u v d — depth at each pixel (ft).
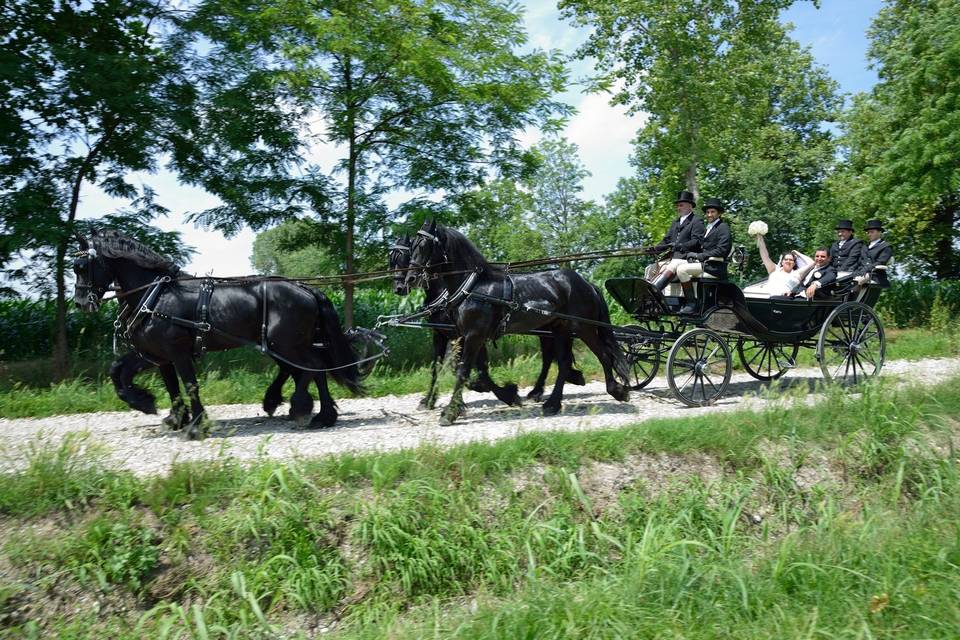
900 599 14.87
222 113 40.75
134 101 37.50
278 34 40.06
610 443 21.77
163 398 35.76
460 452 20.25
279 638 15.74
